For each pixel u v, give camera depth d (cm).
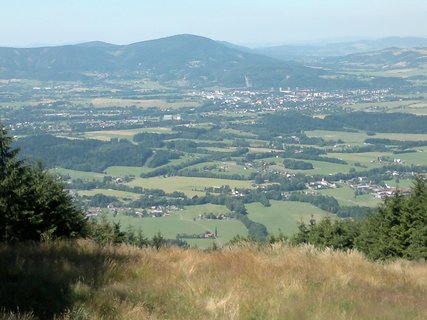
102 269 775
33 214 1561
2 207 1522
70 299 607
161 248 1131
